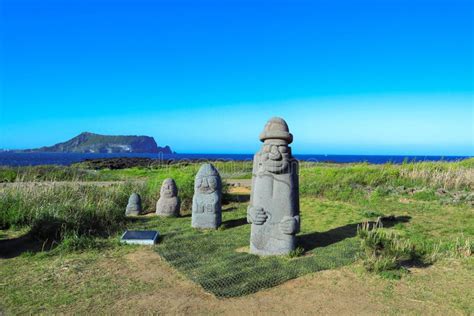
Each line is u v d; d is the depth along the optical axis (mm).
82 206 8836
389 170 15836
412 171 15672
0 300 4773
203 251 6816
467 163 18109
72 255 6652
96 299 4805
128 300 4777
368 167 17234
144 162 31281
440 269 5746
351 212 10336
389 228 8516
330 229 8453
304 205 11414
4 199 9203
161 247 7055
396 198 12297
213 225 8758
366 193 12867
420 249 6449
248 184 17266
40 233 7551
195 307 4578
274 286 5188
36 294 4961
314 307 4559
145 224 9203
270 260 6188
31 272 5781
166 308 4555
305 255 6508
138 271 5832
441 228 8461
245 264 5988
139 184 13344
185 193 12000
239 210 11148
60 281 5410
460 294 4863
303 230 8383
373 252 6004
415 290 5000
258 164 6793
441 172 15078
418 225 8727
